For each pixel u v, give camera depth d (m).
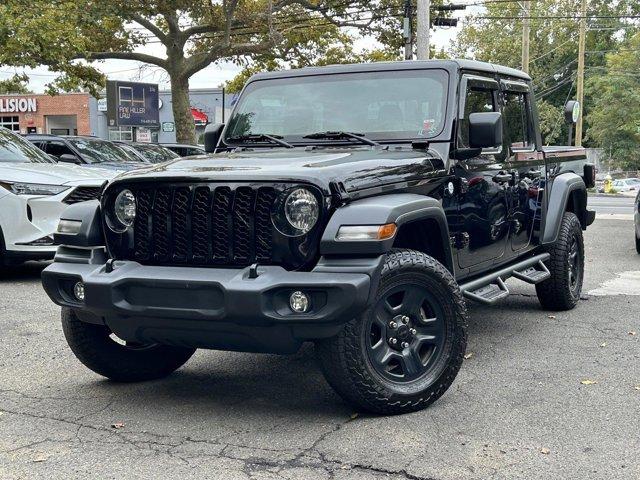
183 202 4.47
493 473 3.76
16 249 8.88
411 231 4.99
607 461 3.91
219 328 4.23
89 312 4.64
